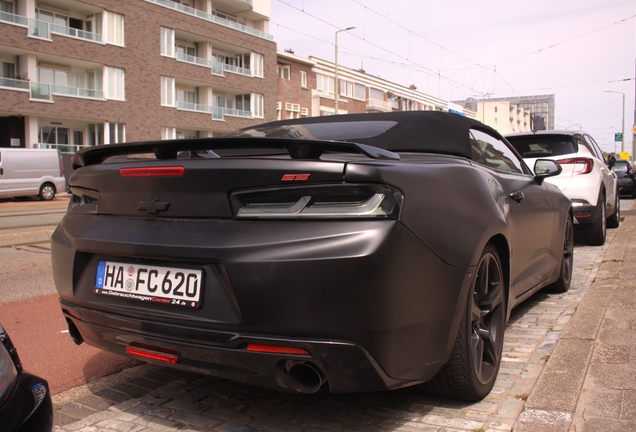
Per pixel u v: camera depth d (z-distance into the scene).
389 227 2.15
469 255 2.50
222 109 39.47
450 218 2.46
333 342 2.10
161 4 34.69
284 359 2.16
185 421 2.68
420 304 2.26
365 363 2.14
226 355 2.22
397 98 63.72
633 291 4.44
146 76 33.97
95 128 32.47
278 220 2.22
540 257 4.12
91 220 2.71
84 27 32.19
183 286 2.33
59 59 30.17
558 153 7.54
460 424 2.53
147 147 2.51
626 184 20.14
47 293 5.39
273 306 2.13
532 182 4.11
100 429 2.61
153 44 34.31
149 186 2.49
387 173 2.20
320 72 50.75
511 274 3.33
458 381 2.63
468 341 2.56
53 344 3.90
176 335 2.31
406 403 2.79
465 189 2.70
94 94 31.31
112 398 2.98
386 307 2.13
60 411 2.83
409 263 2.20
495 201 2.96
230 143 2.31
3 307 4.86
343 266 2.08
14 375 1.80
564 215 4.76
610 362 2.94
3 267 6.73
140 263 2.46
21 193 21.80
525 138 7.81
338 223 2.15
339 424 2.59
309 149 2.20
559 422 2.35
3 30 27.02
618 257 6.14
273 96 44.00
